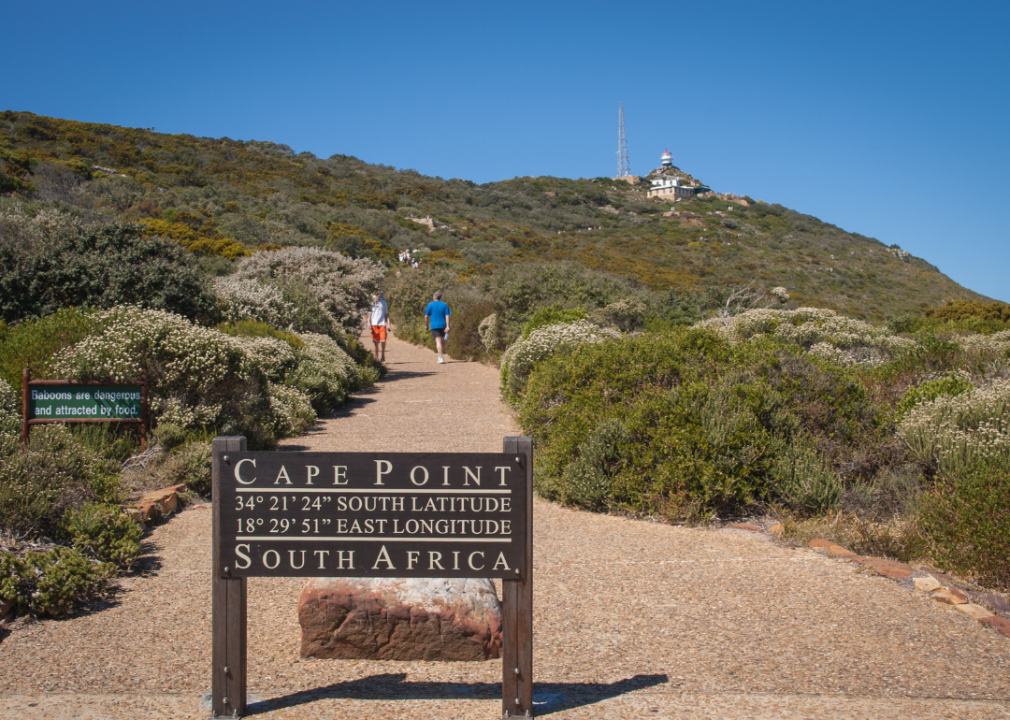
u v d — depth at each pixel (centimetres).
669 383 743
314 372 1159
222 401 808
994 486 484
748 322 1469
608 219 8712
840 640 366
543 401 815
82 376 707
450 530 296
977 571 447
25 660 348
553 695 317
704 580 453
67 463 534
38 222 1184
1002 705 302
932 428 623
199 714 300
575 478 632
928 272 6256
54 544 461
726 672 335
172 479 644
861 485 600
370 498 297
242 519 297
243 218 4497
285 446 852
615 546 525
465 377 1642
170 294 1144
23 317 1033
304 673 342
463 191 9194
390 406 1209
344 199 6812
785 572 466
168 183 5725
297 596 436
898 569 458
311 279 1823
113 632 380
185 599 425
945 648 356
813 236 7669
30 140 5891
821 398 673
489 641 359
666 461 605
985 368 1005
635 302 1791
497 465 296
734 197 10844
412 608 356
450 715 301
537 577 462
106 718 295
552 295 1808
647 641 369
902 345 1302
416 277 2983
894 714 295
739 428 611
